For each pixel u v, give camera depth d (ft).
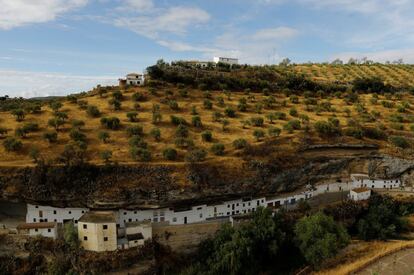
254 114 337.93
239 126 299.58
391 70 633.61
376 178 277.85
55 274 168.66
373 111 368.07
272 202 238.48
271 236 197.26
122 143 244.01
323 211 239.91
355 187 273.54
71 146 221.25
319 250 189.98
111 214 189.57
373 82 496.23
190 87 398.21
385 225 238.48
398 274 185.37
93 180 199.41
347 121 322.75
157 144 248.73
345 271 187.62
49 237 183.62
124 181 201.77
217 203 219.20
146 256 183.11
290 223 219.00
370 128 303.68
